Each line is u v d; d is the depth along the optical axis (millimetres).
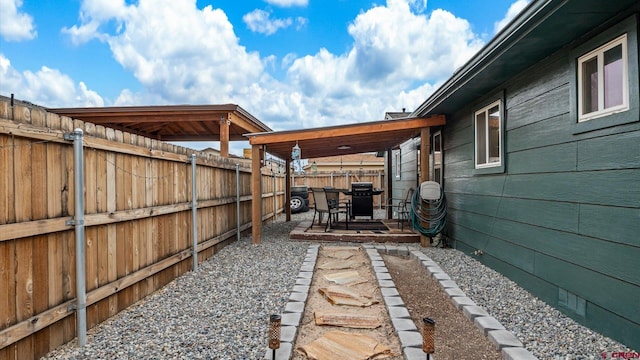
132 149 3453
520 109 4047
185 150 4719
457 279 4305
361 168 20609
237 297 3725
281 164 15242
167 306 3473
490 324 2900
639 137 2486
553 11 2684
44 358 2424
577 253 3096
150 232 3834
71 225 2645
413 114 6848
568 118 3221
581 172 3053
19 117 2238
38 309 2377
